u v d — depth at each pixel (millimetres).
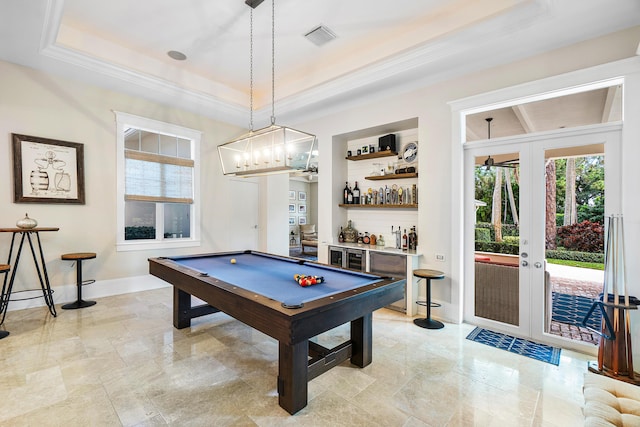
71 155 4094
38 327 3221
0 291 3607
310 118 5289
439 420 1873
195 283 2596
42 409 1919
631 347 2328
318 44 3828
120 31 3629
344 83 4047
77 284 3959
